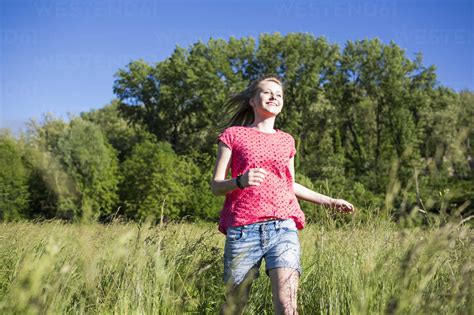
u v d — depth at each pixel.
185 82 42.69
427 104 42.16
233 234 2.64
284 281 2.44
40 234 4.23
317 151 42.03
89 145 36.28
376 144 44.28
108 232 3.33
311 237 3.57
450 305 1.69
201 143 43.59
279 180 2.74
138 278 2.52
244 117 3.15
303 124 42.59
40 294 1.80
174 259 3.02
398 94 42.47
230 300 2.37
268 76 2.99
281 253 2.51
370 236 2.67
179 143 45.53
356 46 43.69
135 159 39.25
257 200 2.64
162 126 46.19
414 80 43.69
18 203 30.11
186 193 37.69
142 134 44.75
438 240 1.72
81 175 26.56
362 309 1.89
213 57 41.50
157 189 36.94
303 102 41.94
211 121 40.69
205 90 40.25
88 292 2.32
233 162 2.81
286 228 2.62
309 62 41.19
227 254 2.67
